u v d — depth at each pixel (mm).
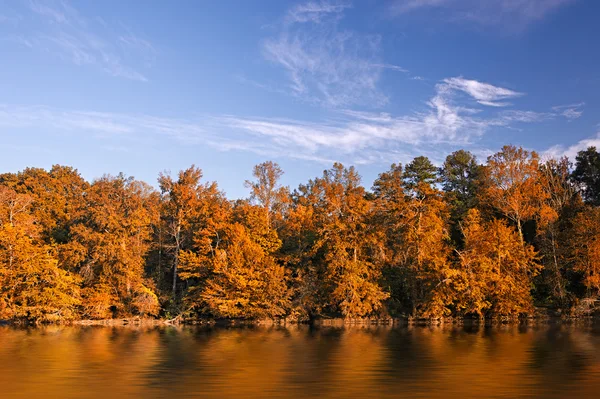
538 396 18797
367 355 30047
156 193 87375
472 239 57781
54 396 18797
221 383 21219
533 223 69875
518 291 55031
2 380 21844
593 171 81500
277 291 56750
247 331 47781
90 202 67500
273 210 70125
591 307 57469
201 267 60312
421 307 57438
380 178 79562
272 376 22891
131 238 59281
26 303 53375
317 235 60500
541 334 42688
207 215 65250
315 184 87125
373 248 60469
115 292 57781
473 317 58781
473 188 85500
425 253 57594
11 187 78438
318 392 19453
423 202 62469
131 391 19625
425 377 22578
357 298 54969
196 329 50250
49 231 68812
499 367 25359
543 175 75750
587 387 20406
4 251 53625
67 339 38969
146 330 48438
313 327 52969
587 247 56906
